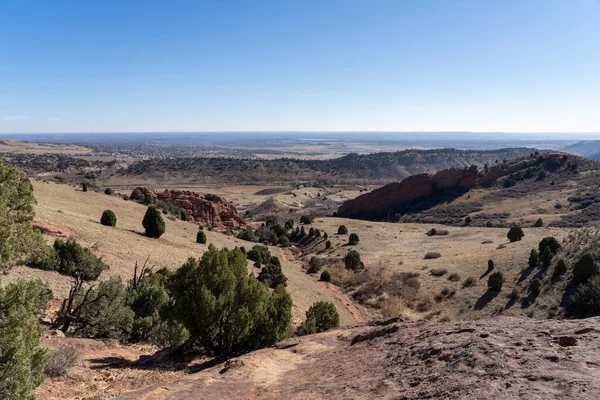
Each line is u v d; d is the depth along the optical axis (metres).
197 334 12.06
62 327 13.23
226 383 7.28
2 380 5.56
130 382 8.77
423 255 53.47
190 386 7.06
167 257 31.42
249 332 12.31
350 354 8.42
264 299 13.01
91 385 8.41
